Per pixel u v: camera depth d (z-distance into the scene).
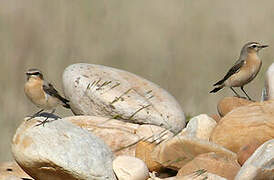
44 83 14.93
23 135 12.93
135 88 15.40
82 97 15.10
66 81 15.35
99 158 12.70
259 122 13.45
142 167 12.60
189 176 12.20
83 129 13.17
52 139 12.77
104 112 14.98
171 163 13.07
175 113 14.98
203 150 13.05
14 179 13.49
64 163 12.53
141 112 14.79
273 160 12.05
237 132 13.50
